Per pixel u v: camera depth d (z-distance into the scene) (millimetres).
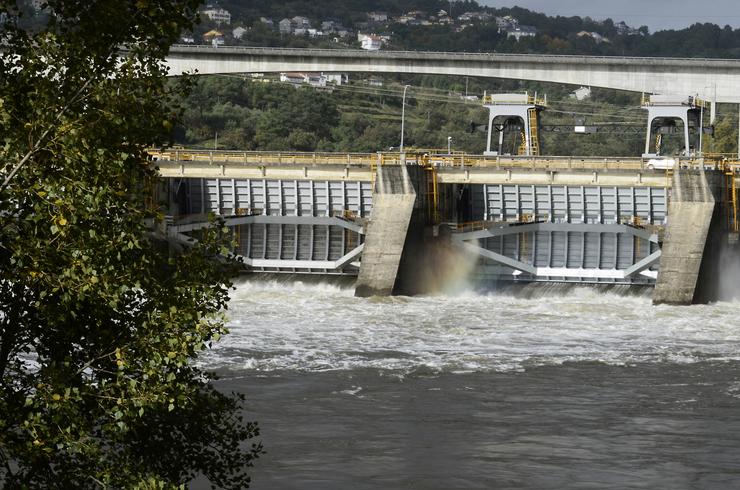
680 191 112438
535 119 142375
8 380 33281
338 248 126125
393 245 116938
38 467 31531
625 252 119688
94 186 30469
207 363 80875
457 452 59938
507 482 55219
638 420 66875
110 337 32688
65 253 30625
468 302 113938
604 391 74188
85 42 32219
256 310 106312
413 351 87250
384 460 58406
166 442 36625
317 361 82625
